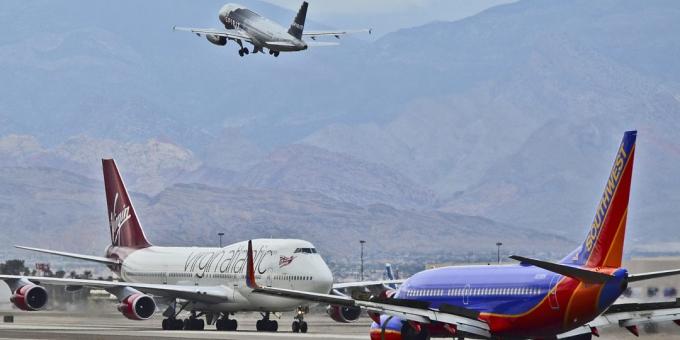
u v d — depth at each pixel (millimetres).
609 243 177375
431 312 185000
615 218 176875
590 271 173250
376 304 181875
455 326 184750
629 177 176125
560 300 181375
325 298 182125
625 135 176750
